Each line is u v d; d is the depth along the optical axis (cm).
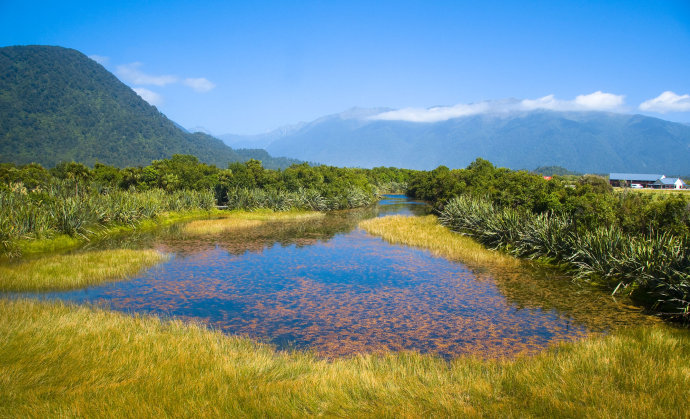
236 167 5184
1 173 4297
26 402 644
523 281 1727
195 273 1892
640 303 1411
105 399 669
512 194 2894
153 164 5231
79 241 2566
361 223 3634
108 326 1052
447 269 1961
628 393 699
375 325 1244
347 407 678
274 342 1110
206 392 721
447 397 701
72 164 4591
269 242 2748
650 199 2100
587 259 1734
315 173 5778
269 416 642
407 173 11119
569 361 854
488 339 1127
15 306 1209
